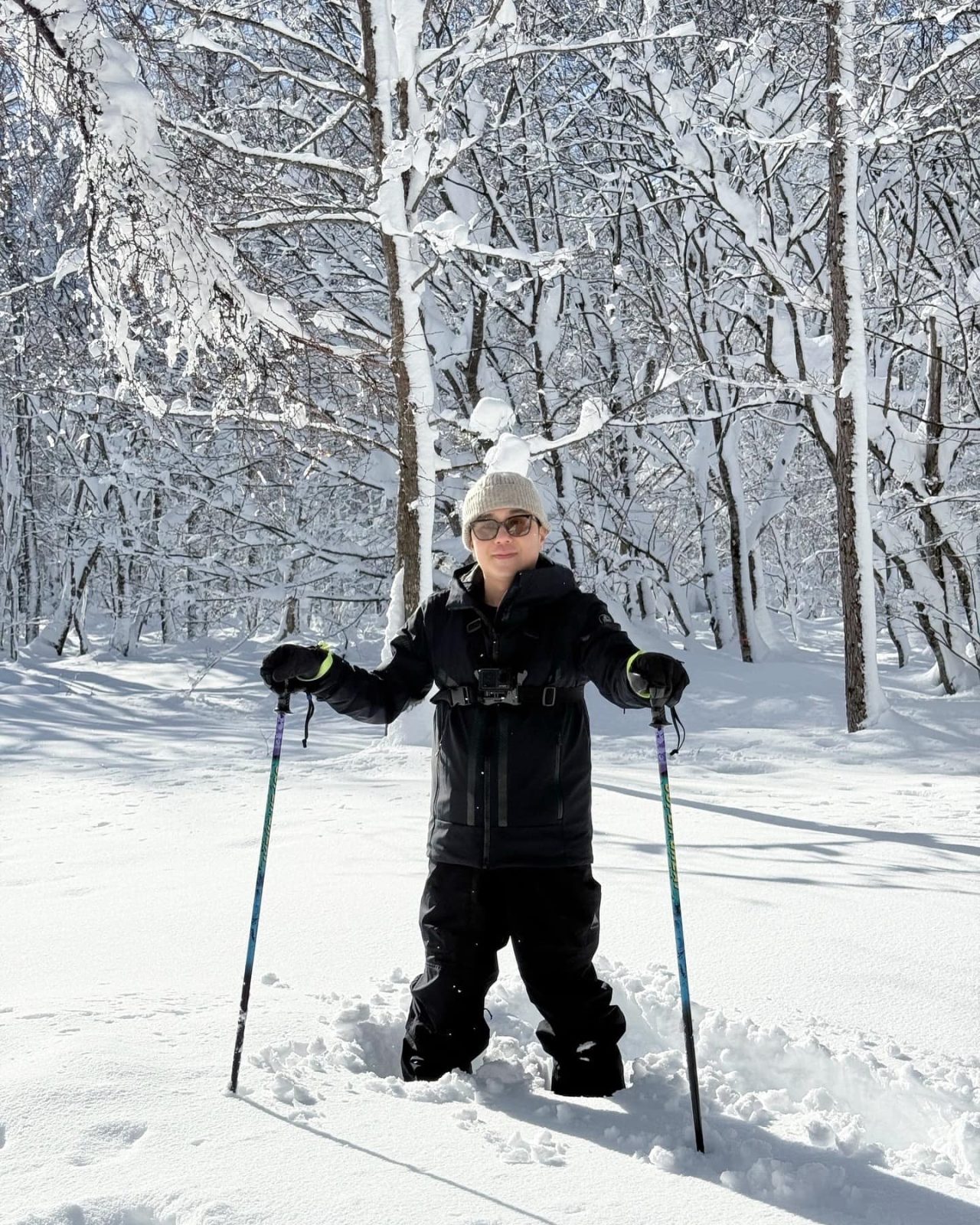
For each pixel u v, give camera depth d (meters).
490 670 2.60
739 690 14.34
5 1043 2.57
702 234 16.56
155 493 21.02
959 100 12.44
